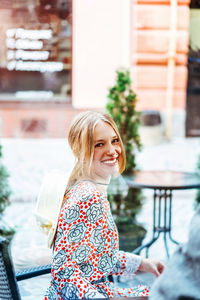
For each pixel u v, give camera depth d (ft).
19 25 26.96
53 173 5.41
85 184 4.84
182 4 26.23
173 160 22.70
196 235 3.39
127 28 27.32
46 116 27.76
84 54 27.71
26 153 23.79
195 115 29.01
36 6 26.78
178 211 15.92
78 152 5.05
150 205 16.51
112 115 12.59
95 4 27.12
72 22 27.27
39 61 27.73
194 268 3.32
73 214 4.58
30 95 28.02
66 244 4.55
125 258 5.44
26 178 19.19
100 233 4.68
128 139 12.62
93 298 4.26
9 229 12.35
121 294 4.94
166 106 27.45
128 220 12.05
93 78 27.99
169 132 27.63
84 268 4.65
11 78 27.73
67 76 28.07
